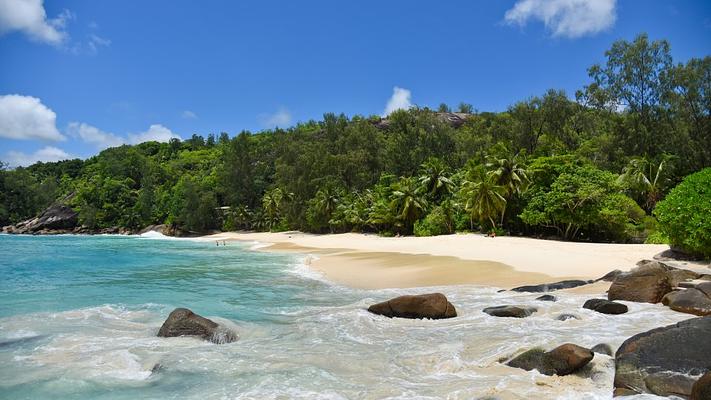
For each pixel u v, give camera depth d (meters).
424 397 6.73
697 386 5.76
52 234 104.62
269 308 14.98
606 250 28.69
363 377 7.84
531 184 50.72
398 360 8.80
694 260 21.08
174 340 10.65
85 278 23.50
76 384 7.86
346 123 111.44
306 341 10.48
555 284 16.91
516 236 51.72
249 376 8.05
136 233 106.12
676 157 51.72
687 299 11.59
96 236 94.75
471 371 7.88
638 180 50.19
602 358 7.64
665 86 55.66
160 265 30.86
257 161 115.25
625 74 57.91
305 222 84.81
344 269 27.00
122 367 8.70
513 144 69.12
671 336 7.08
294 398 6.92
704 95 52.88
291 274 25.03
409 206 61.97
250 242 67.38
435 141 84.81
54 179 138.88
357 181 87.00
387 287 19.66
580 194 43.06
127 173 131.00
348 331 11.30
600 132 64.19
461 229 56.41
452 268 24.52
